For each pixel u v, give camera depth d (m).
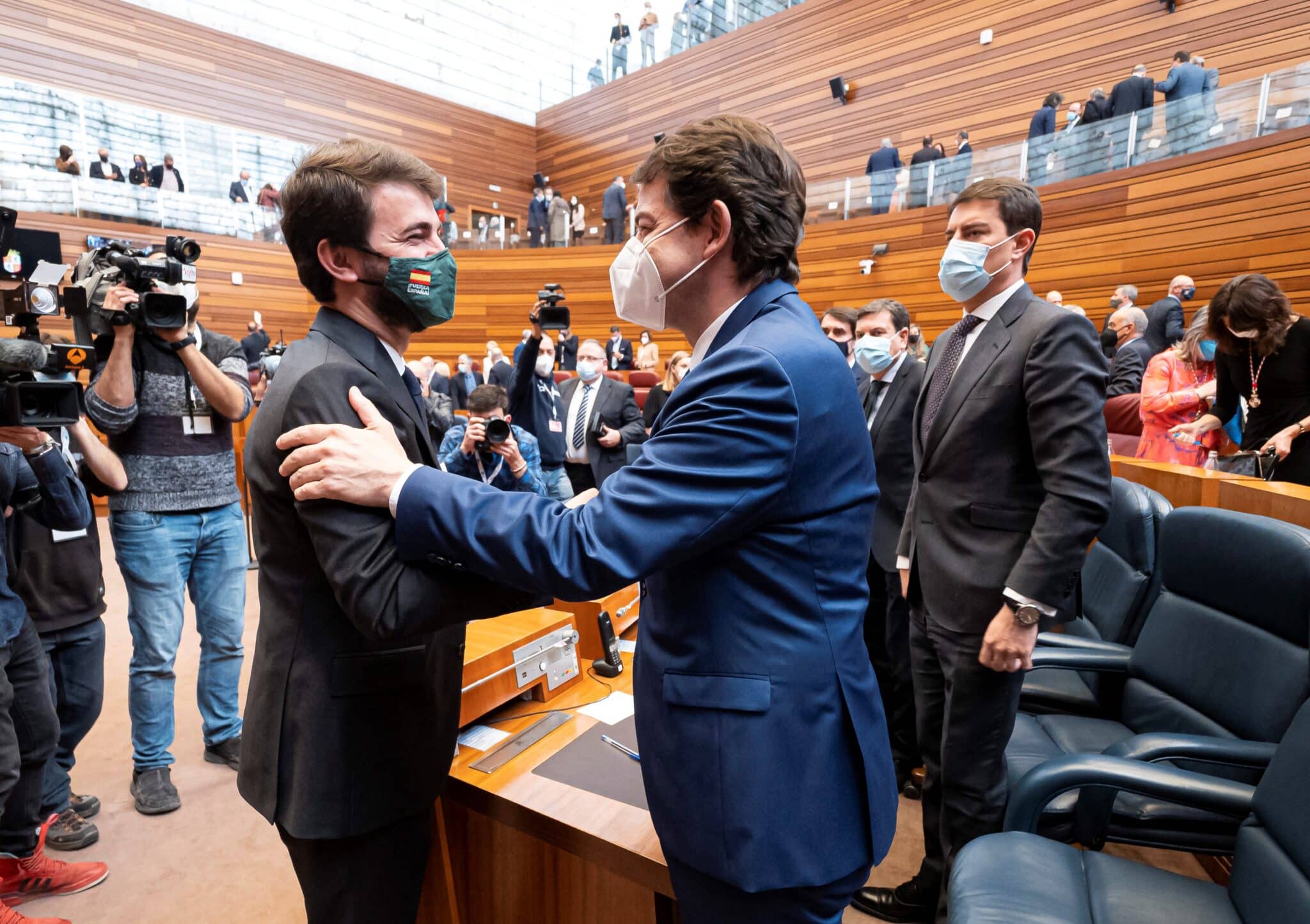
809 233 8.76
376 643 0.93
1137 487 1.83
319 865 0.95
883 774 0.85
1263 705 1.25
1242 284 2.41
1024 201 1.46
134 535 2.08
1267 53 6.93
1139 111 6.32
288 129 11.16
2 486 1.53
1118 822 1.32
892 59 9.53
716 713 0.79
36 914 1.65
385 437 0.80
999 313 1.49
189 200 9.52
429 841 1.07
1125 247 6.34
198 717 2.67
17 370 1.22
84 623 1.94
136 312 1.93
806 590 0.80
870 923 1.67
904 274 7.99
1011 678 1.42
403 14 12.48
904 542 1.68
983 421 1.44
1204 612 1.45
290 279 10.47
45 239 1.45
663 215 0.86
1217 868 1.71
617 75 12.84
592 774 1.27
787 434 0.74
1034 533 1.32
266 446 0.86
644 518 0.72
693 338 0.92
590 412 4.35
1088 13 7.99
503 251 11.30
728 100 11.28
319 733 0.90
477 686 1.39
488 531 0.73
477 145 13.42
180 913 1.67
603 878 1.16
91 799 2.06
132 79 9.74
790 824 0.77
